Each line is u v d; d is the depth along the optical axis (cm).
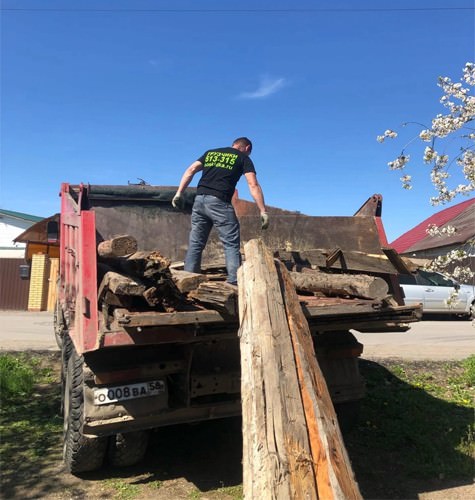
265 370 266
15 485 414
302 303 374
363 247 532
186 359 413
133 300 353
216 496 400
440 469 448
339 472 218
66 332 497
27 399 650
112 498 395
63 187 557
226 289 341
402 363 819
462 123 507
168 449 496
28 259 2042
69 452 423
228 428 549
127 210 562
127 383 403
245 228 551
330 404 262
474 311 1534
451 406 630
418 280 1524
